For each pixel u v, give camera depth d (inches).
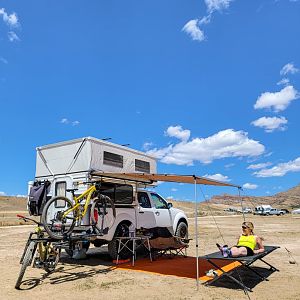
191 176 274.8
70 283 271.7
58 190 368.8
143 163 423.5
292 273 306.0
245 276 293.7
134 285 264.8
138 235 383.9
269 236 650.2
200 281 277.3
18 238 649.0
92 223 325.1
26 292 244.8
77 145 361.1
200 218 1663.4
